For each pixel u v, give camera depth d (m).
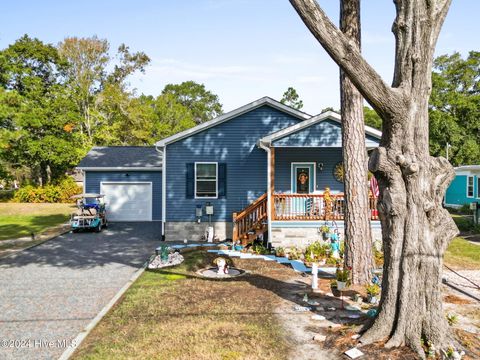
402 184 6.31
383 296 6.42
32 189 35.53
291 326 7.20
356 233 9.98
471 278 10.96
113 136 41.88
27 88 37.69
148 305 8.44
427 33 6.23
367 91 6.03
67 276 11.16
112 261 13.12
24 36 40.97
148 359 5.93
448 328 6.18
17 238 17.75
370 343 6.20
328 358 5.93
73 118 38.41
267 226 15.35
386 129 6.45
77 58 42.69
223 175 17.75
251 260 13.22
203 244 15.92
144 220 23.77
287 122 17.86
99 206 21.08
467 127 36.88
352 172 10.05
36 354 6.20
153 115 55.44
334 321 7.43
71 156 37.75
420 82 6.24
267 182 16.50
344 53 5.91
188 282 10.36
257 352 6.14
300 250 14.43
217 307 8.27
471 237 18.16
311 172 17.81
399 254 6.29
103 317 7.78
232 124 17.80
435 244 6.23
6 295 9.35
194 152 17.72
